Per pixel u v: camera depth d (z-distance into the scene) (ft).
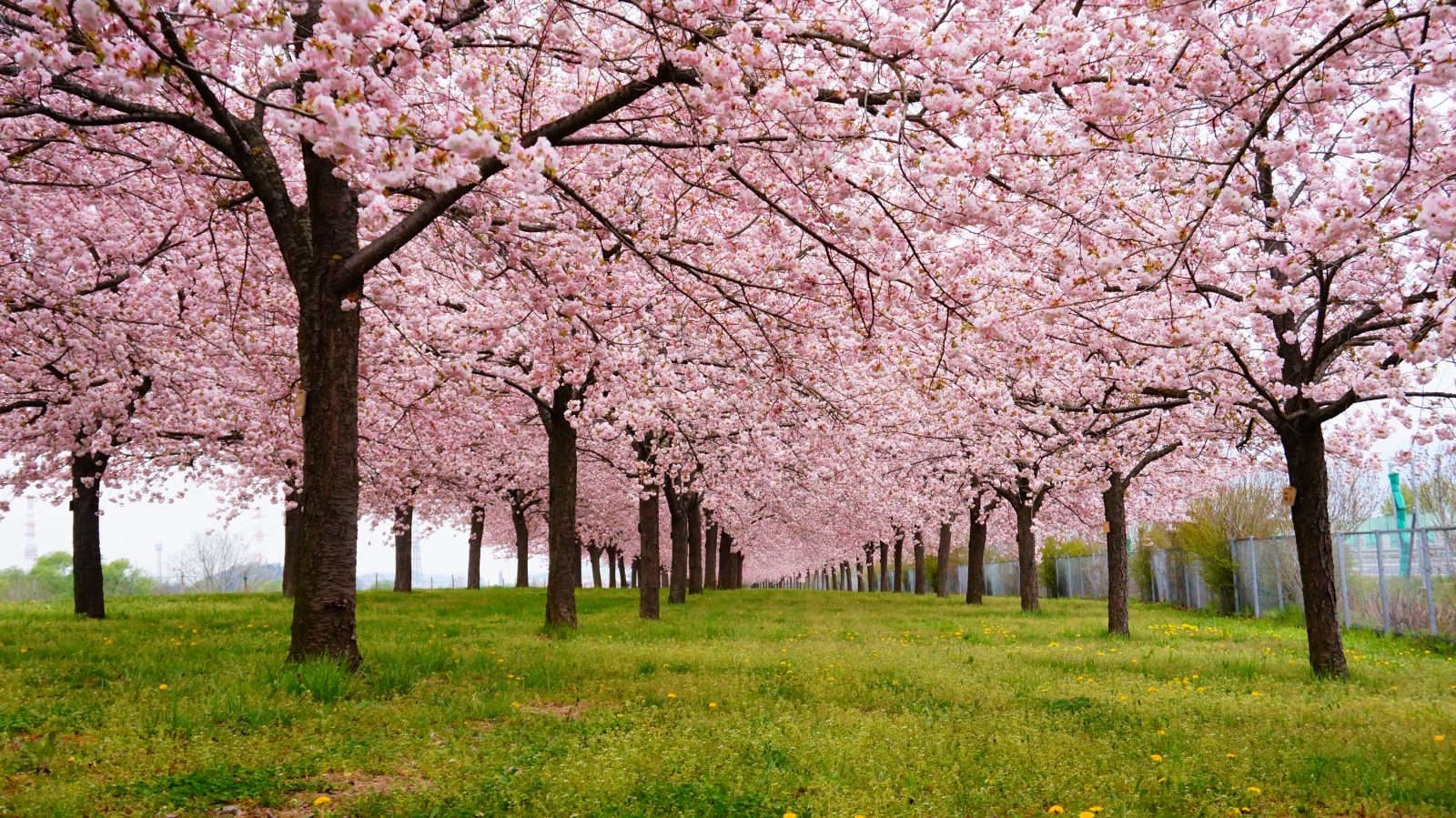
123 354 42.83
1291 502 36.88
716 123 23.22
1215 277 37.35
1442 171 20.40
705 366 53.42
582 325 36.58
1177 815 15.94
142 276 44.37
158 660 31.14
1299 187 35.99
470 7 26.78
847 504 105.19
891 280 29.60
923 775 17.99
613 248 41.55
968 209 24.09
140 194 38.55
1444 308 22.90
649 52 26.40
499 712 22.89
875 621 62.80
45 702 22.27
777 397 41.75
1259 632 61.16
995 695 27.86
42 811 13.76
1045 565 138.41
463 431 64.44
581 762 17.01
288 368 45.16
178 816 14.20
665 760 17.98
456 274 39.50
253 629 46.09
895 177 29.66
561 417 51.55
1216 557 85.81
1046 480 63.62
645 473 60.23
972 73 23.06
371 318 42.65
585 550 186.91
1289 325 38.55
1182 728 22.98
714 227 40.29
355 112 14.96
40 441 55.11
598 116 25.59
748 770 17.71
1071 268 26.81
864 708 26.16
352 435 29.01
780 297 40.14
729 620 62.03
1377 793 17.31
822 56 23.99
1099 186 28.68
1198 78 23.47
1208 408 44.14
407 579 100.89
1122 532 57.62
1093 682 32.17
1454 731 23.66
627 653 36.27
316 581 28.02
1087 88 26.66
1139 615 85.25
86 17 14.30
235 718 20.66
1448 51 16.79
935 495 94.38
